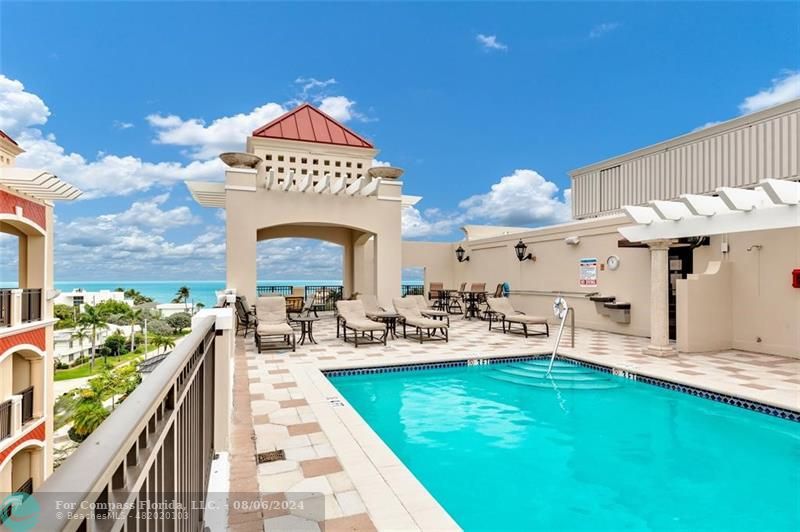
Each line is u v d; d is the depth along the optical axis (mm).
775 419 5074
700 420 5293
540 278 13234
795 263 7531
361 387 6691
